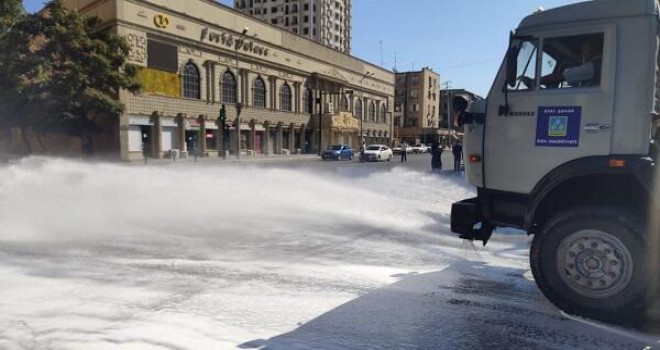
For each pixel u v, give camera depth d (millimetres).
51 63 29312
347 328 3682
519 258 5961
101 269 5160
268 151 55312
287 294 4422
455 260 5816
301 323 3756
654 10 3848
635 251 3709
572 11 4133
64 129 30828
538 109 4242
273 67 55219
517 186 4383
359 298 4363
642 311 3830
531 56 4320
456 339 3539
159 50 40562
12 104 27906
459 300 4371
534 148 4270
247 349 3264
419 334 3607
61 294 4312
